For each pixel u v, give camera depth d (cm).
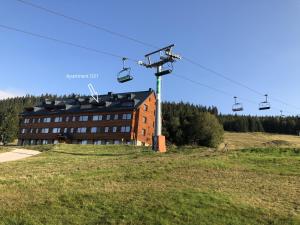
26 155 5181
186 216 1981
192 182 2662
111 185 2564
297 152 4241
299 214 2073
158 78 4984
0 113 13062
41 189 2461
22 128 11344
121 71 4222
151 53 4622
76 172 3066
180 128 10319
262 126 18662
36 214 1983
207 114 10381
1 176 2945
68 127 10188
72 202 2177
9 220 1891
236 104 5975
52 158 4406
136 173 2953
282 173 3081
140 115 9119
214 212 2048
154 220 1922
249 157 3816
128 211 2034
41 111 11138
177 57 4444
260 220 1977
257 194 2425
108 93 10675
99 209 2072
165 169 3102
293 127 18238
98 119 9612
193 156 3909
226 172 3048
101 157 4450
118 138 9094
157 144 4891
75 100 11038
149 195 2298
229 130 18338
